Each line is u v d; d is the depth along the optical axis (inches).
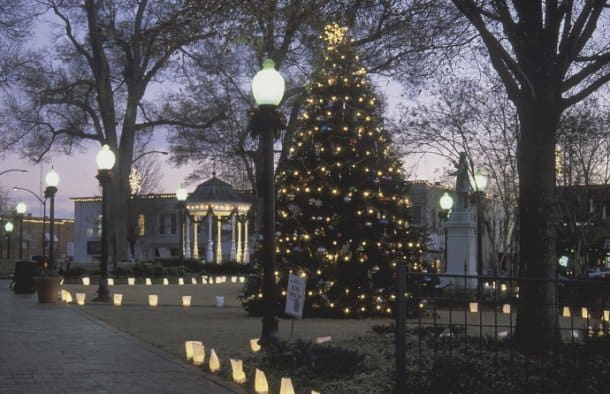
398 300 264.2
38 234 4224.9
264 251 395.5
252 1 430.3
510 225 1325.0
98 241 3371.1
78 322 575.5
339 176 638.5
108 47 1401.3
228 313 687.7
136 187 2484.0
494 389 278.7
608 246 1550.2
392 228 647.8
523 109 389.4
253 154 1323.8
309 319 626.5
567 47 389.4
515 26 390.9
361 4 461.1
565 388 281.7
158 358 392.2
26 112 1676.9
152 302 781.3
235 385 319.0
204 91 1521.9
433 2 443.5
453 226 1067.9
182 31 466.0
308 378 317.4
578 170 1041.5
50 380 323.6
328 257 629.0
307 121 656.4
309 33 671.1
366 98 657.0
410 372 298.8
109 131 1589.6
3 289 1062.4
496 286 350.3
